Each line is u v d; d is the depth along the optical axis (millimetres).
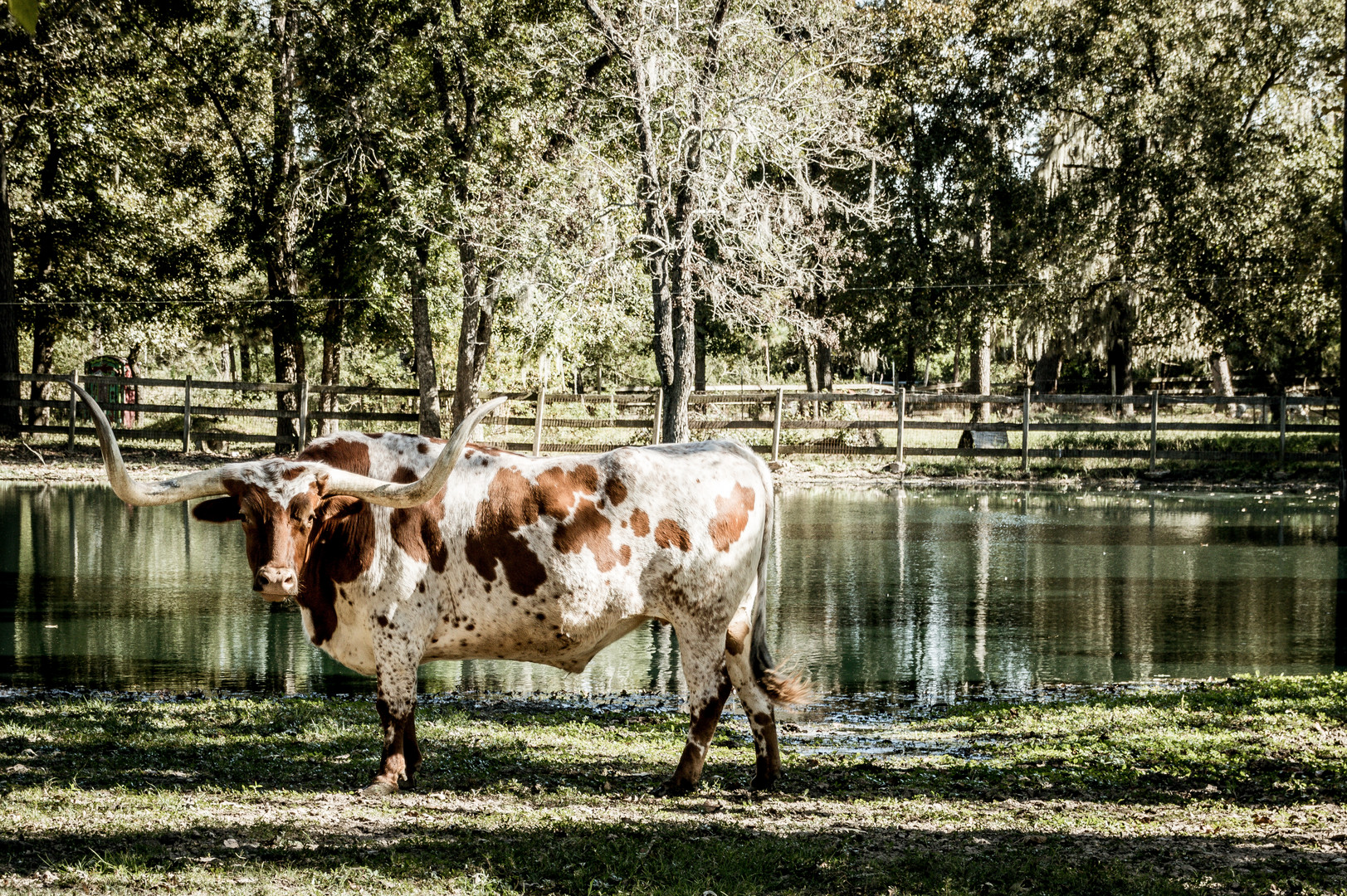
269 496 5699
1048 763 6914
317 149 30484
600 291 25484
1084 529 19625
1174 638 11344
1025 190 33312
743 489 6270
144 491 5711
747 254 25953
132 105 31578
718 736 7871
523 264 25609
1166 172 31828
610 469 6137
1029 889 4363
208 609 12539
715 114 25297
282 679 9641
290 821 5148
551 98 28219
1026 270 33281
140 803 5398
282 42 29500
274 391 32188
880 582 14531
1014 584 14414
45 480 24781
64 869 4320
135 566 15312
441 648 6145
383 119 28531
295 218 31984
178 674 9719
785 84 26297
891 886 4383
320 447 6109
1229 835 5227
